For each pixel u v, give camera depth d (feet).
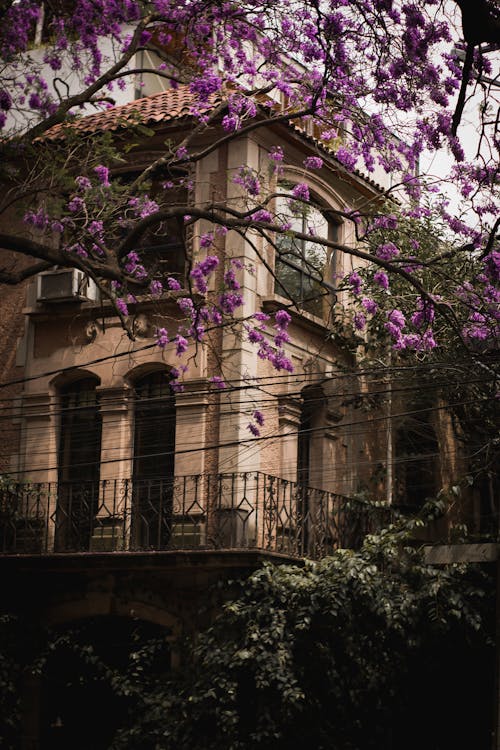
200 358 70.79
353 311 74.54
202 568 67.26
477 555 64.28
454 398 75.25
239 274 70.28
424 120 47.52
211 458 69.62
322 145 73.97
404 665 67.56
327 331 75.92
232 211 47.93
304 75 53.72
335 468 76.38
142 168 74.02
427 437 82.17
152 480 70.33
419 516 69.46
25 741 71.00
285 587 64.54
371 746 67.26
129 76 84.12
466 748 70.23
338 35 48.24
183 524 67.41
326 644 65.46
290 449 72.18
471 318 55.67
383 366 72.79
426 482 84.17
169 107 74.02
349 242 78.95
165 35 56.80
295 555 68.23
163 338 60.80
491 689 68.64
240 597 65.51
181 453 69.21
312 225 76.64
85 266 44.91
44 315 75.72
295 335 74.08
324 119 52.31
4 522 72.49
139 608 69.77
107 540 71.31
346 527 73.36
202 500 69.21
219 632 65.16
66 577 71.82
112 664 72.02
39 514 72.69
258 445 70.08
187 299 57.31
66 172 53.62
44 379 75.31
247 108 50.96
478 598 67.15
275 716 63.26
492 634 67.10
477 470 75.00
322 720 65.26
